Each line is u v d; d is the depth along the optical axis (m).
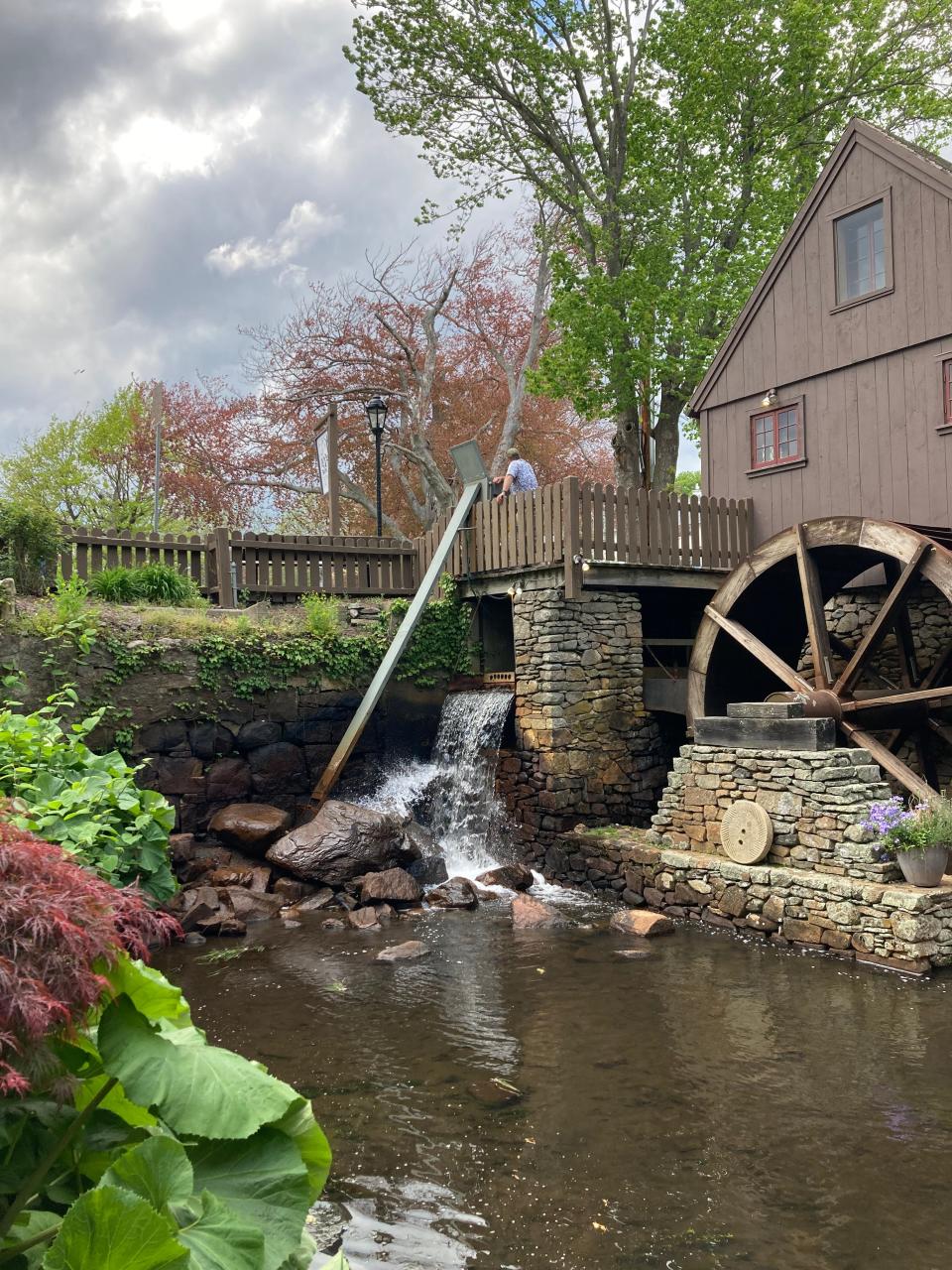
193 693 11.03
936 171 10.58
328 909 9.59
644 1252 3.68
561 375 19.11
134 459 25.36
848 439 11.75
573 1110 4.95
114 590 11.88
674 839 9.88
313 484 27.08
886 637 12.16
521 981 7.21
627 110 19.16
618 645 11.89
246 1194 1.98
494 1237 3.79
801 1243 3.73
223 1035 6.12
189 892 9.22
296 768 11.62
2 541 11.56
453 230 22.36
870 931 7.54
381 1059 5.69
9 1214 1.83
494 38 18.64
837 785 8.21
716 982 7.11
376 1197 4.11
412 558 14.15
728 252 19.06
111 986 1.99
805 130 18.80
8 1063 1.78
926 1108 4.90
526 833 11.57
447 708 12.95
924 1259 3.61
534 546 11.81
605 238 19.06
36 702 10.02
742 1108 4.95
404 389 25.69
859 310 11.58
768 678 12.80
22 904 1.80
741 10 17.80
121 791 7.66
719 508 12.71
